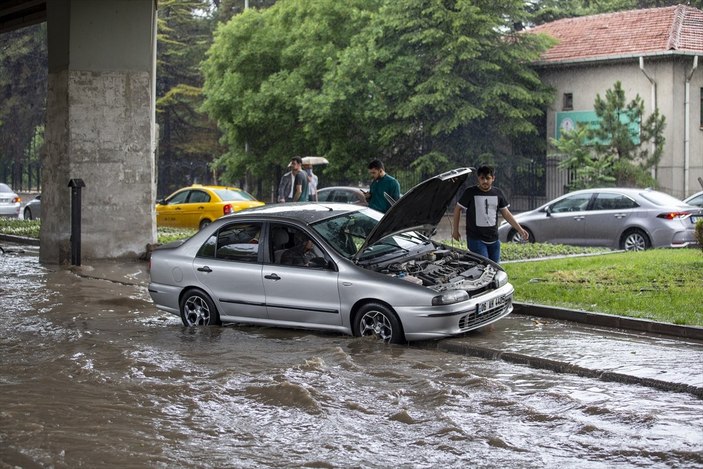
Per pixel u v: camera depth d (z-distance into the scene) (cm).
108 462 650
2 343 1081
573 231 2128
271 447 685
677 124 3419
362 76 3812
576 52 3681
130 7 1955
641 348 1005
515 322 1187
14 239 2559
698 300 1252
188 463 648
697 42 3472
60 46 1950
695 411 768
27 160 6184
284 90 4069
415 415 766
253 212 1172
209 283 1164
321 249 1093
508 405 785
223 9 6288
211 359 984
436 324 1017
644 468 630
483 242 1288
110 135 1964
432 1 3644
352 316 1073
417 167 3700
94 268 1841
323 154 3962
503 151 3759
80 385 878
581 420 741
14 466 641
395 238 1174
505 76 3672
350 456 661
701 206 2319
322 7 4150
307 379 884
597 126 3544
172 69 5994
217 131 5859
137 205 1997
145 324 1208
